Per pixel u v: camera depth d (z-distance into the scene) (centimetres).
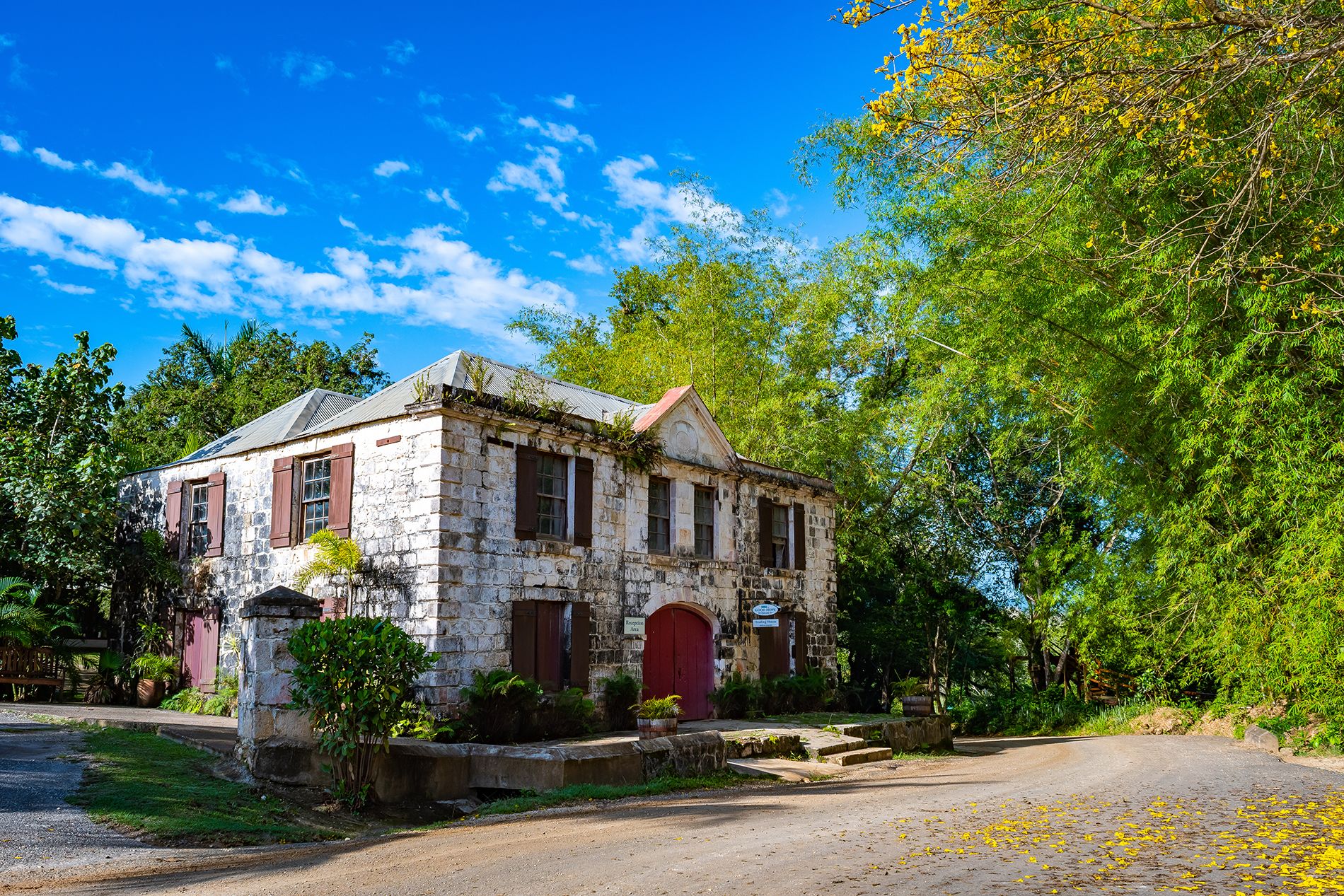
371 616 1459
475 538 1448
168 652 1844
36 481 1809
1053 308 1566
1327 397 1362
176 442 2741
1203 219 1272
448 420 1433
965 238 1642
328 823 897
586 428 1652
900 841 684
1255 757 1364
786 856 638
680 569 1820
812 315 2652
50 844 706
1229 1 794
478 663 1423
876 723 1655
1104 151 1002
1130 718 2100
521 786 1077
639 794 1069
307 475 1653
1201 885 513
